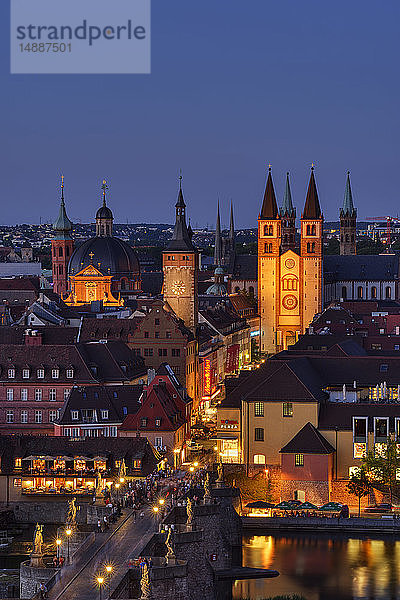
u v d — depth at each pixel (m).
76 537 185.50
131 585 158.75
